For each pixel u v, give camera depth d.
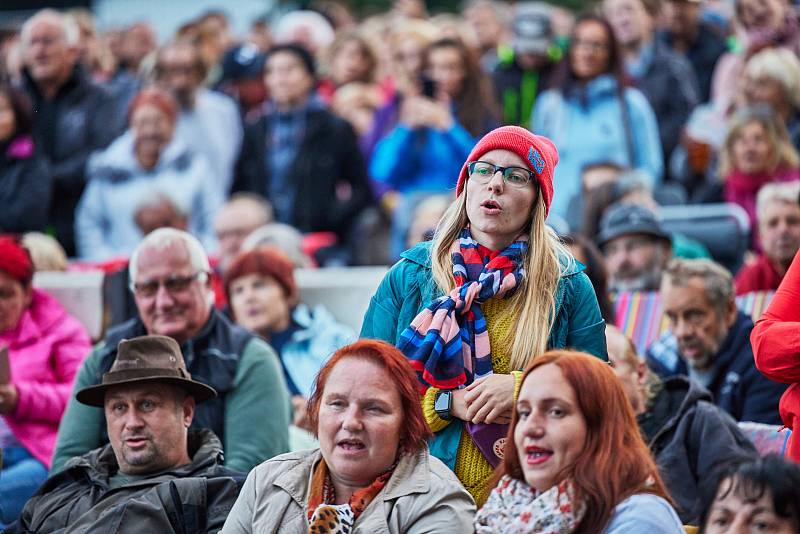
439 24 40.84
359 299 22.88
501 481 11.85
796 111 28.44
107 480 15.52
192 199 30.59
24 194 30.30
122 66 39.81
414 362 12.87
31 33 31.30
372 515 12.33
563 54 30.23
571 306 13.20
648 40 32.50
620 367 16.39
